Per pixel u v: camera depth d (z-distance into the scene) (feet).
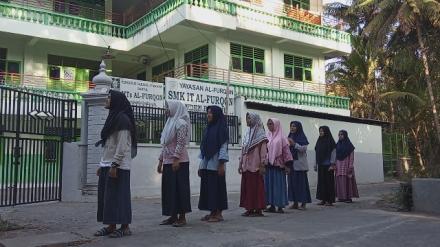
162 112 47.34
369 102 100.12
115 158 21.88
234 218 29.27
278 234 23.22
